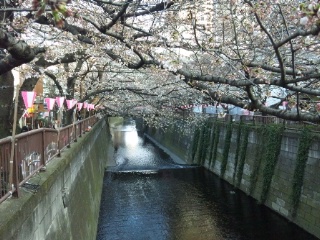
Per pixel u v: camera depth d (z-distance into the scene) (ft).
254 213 68.39
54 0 8.95
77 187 43.14
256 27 28.63
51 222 26.50
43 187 23.76
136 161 128.16
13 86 31.07
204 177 100.58
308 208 57.26
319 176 55.31
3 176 19.72
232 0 24.04
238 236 57.57
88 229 45.93
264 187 72.69
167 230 59.82
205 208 71.82
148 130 226.99
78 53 39.68
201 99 77.71
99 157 92.94
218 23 31.81
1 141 18.51
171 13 30.25
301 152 60.44
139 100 92.02
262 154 76.64
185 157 132.77
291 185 63.41
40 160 27.48
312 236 55.16
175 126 155.43
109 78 75.46
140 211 69.41
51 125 55.31
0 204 18.93
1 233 15.49
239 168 86.79
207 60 33.04
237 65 29.66
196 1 27.53
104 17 28.99
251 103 21.65
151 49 29.84
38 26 37.35
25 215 19.35
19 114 34.86
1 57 26.61
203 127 119.65
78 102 62.95
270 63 24.98
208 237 57.16
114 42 33.60
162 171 107.76
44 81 117.80
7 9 14.83
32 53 19.12
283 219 64.39
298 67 27.96
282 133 68.74
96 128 96.17
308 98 27.04
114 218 65.05
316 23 11.89
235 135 93.50
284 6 25.86
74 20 28.91
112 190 84.99
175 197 79.51
